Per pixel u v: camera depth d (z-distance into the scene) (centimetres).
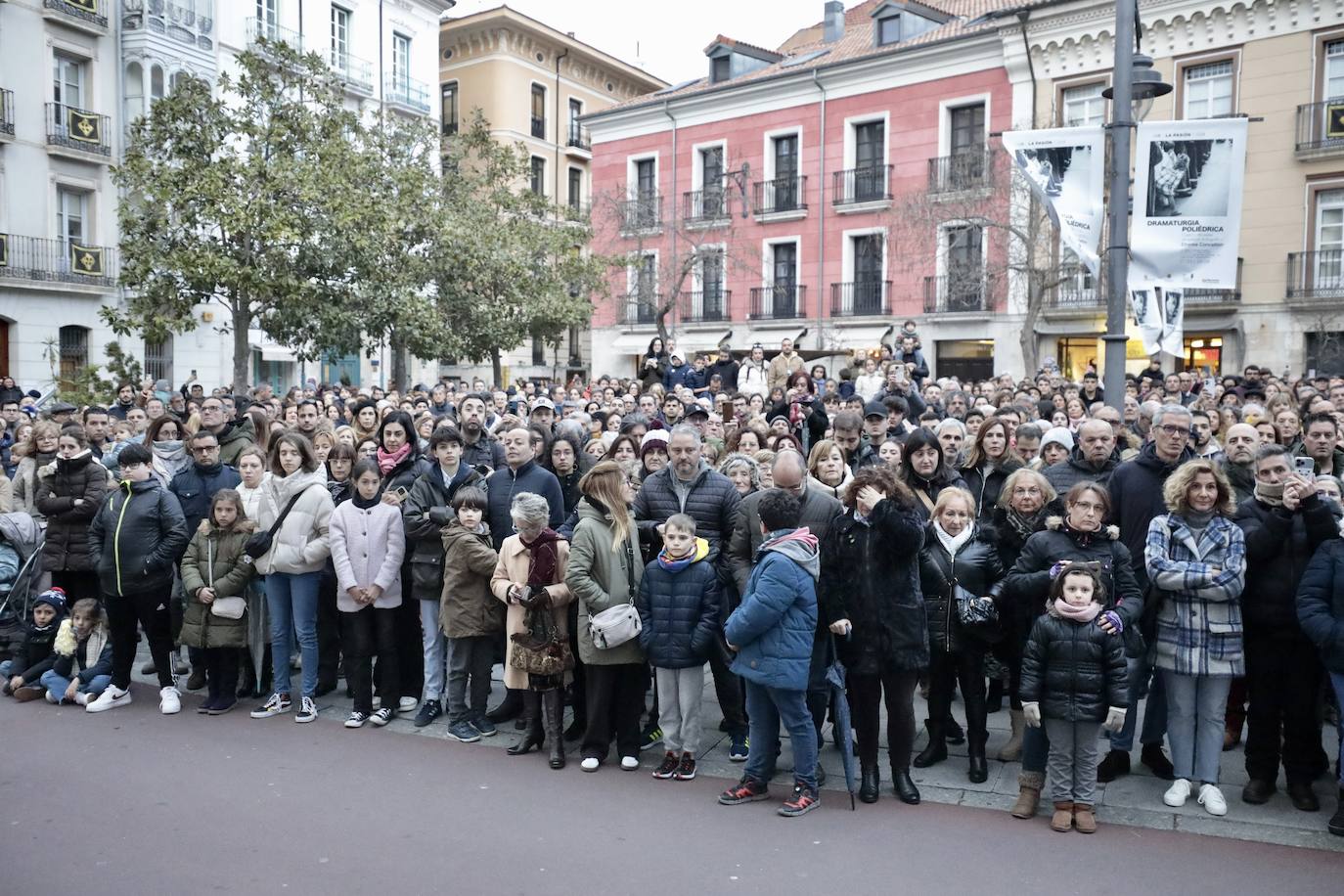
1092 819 499
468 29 3988
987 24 2567
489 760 610
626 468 774
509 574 623
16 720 682
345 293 1917
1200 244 843
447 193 2611
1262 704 525
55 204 2370
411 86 3416
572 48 4222
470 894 434
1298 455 752
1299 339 2133
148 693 750
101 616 750
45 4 2303
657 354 1898
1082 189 879
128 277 1752
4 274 2230
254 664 734
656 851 478
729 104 3097
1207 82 2233
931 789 557
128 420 1043
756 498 606
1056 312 2384
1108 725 491
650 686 729
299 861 466
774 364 1748
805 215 2944
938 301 2636
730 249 3100
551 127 4212
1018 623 561
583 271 2794
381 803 537
